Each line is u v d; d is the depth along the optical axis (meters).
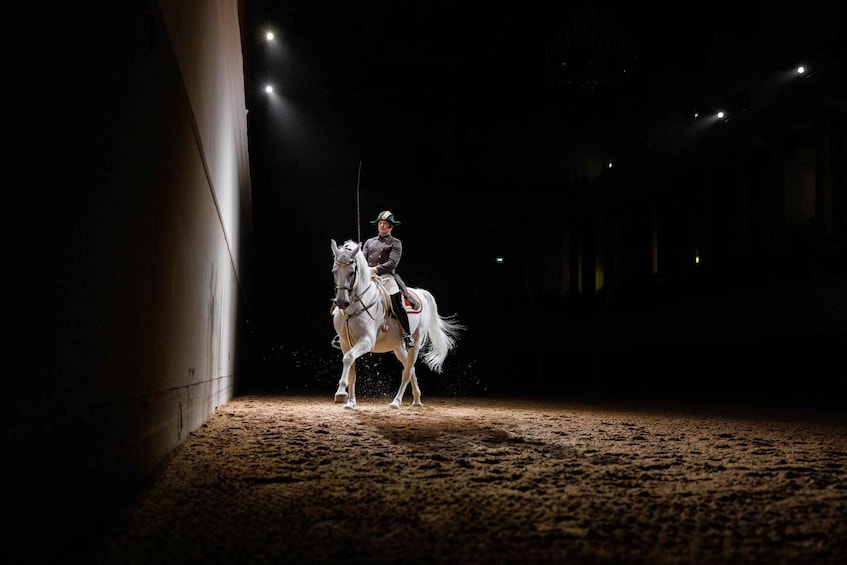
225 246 10.47
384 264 10.03
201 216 7.02
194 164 6.36
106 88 3.19
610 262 27.58
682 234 23.95
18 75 2.12
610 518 3.53
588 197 27.50
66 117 2.62
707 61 23.09
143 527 3.26
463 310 25.62
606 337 23.72
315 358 26.09
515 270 28.64
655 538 3.20
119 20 3.40
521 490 4.26
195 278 6.62
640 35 23.41
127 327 3.73
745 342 17.50
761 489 4.29
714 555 2.93
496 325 24.84
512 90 26.50
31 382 2.29
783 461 5.51
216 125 8.20
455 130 27.86
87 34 2.88
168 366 5.14
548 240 29.12
